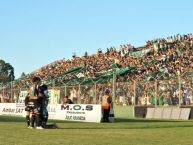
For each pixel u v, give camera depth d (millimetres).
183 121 29031
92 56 62906
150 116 35500
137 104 36656
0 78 96688
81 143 12227
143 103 36344
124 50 60031
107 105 27281
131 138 13938
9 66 128500
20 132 16281
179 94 34125
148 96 36125
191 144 12258
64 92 39844
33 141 12742
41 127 19000
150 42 60281
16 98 43438
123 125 22734
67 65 63250
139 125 22797
